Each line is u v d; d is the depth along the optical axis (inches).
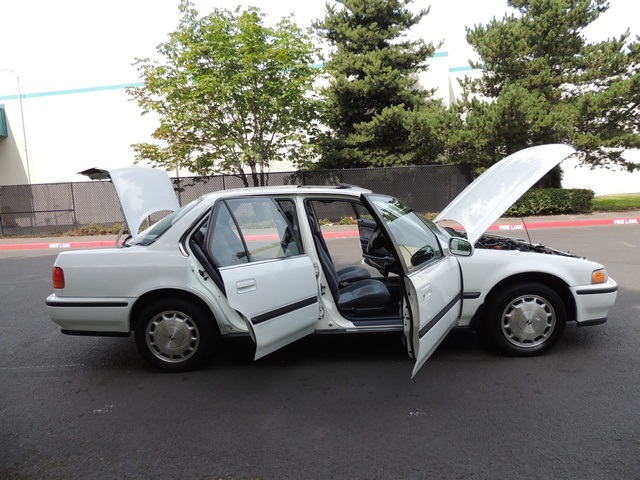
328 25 708.0
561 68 644.7
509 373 161.0
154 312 168.4
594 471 107.5
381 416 136.0
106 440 128.9
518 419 131.4
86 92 892.6
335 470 111.3
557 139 585.6
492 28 656.4
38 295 314.8
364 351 187.3
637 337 190.5
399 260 135.7
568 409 135.8
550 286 174.6
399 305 182.7
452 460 113.4
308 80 626.5
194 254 165.2
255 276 148.8
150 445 125.5
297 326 159.2
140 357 192.1
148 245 168.1
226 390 157.3
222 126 641.0
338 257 388.8
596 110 578.2
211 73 597.3
